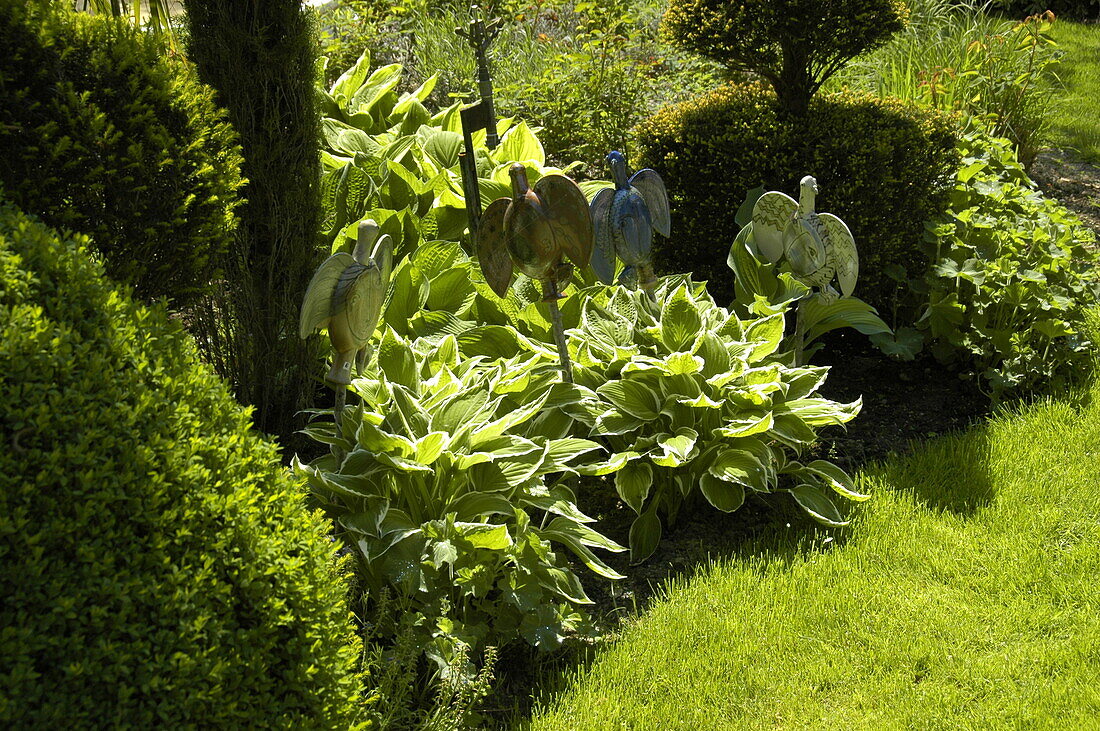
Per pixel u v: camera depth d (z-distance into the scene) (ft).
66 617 5.79
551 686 9.68
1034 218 17.97
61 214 9.21
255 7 11.69
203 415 7.43
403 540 10.15
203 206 10.15
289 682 6.75
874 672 9.84
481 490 11.04
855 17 16.05
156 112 9.82
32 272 6.91
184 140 10.02
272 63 11.94
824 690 9.67
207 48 11.79
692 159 16.84
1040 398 14.97
